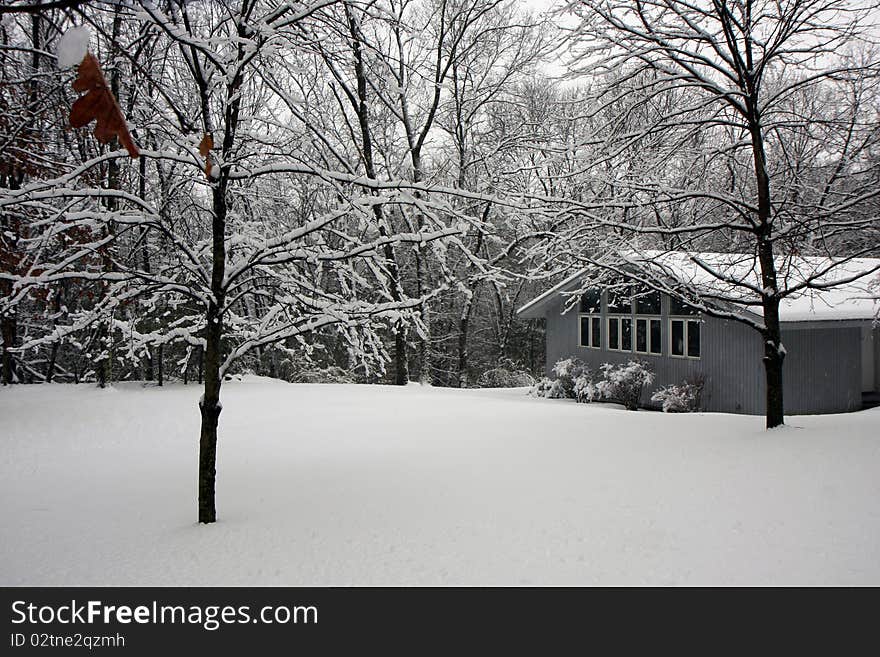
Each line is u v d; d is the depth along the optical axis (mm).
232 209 7348
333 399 15984
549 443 9055
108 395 16031
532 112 23141
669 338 18703
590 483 6516
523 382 31297
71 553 5316
